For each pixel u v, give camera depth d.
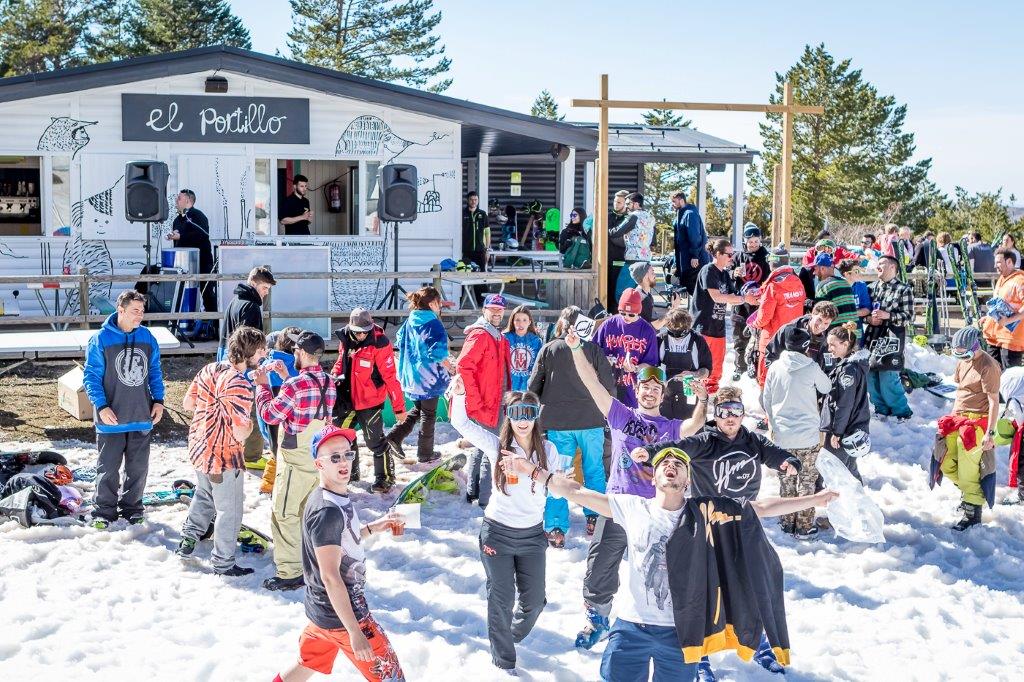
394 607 7.41
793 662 6.59
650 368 6.76
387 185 16.86
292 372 8.90
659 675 5.17
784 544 8.95
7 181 17.42
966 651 6.82
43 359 14.46
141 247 18.03
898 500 10.14
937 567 8.35
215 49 17.62
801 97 61.16
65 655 6.37
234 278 14.75
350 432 5.25
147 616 6.99
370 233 19.11
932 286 17.00
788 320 11.57
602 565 6.67
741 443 6.54
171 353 15.07
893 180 59.91
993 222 46.72
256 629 6.84
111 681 6.05
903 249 18.84
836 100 60.41
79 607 7.13
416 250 19.36
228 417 7.73
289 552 7.52
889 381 12.66
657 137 31.31
